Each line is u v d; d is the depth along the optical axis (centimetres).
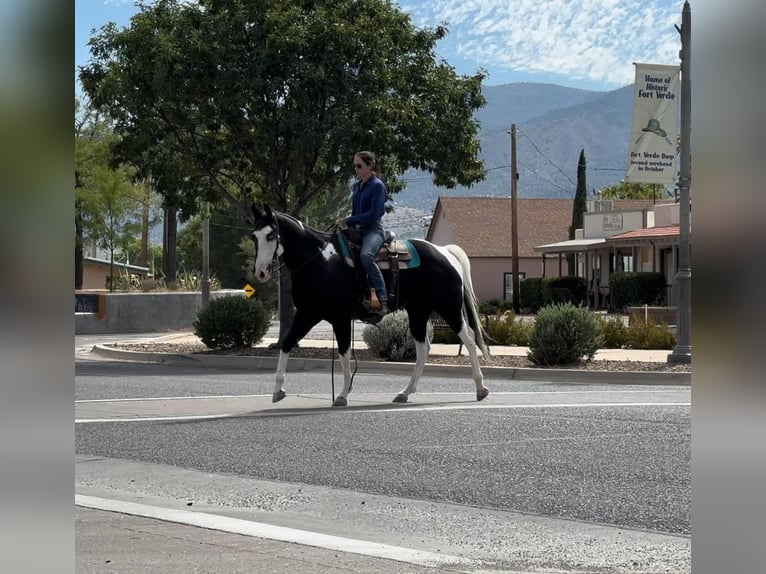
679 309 1653
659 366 1611
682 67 1672
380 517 605
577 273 5772
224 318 2064
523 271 6450
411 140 2066
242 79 1917
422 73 2131
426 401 1211
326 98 1997
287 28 1931
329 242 1166
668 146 1795
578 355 1680
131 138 2080
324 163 2216
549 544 530
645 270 4731
